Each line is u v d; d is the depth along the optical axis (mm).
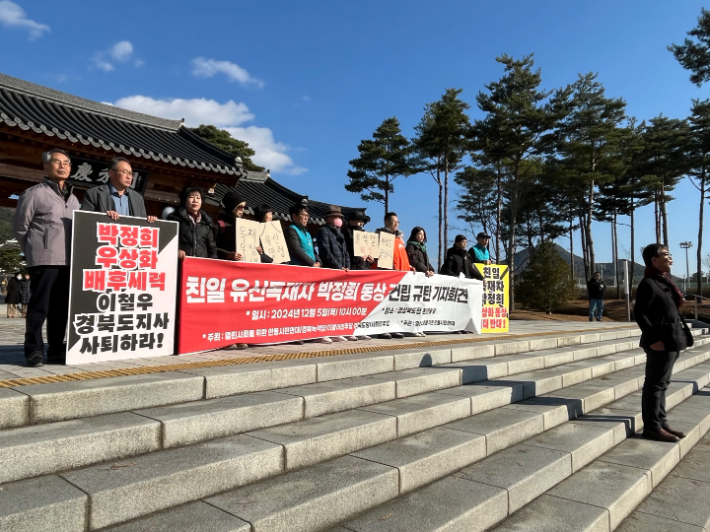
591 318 19469
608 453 4512
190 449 2809
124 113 12547
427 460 3230
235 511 2363
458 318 8250
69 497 2090
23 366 3738
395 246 7336
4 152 8711
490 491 3086
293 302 5633
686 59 28875
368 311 6656
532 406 4941
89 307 3898
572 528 2957
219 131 36656
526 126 30281
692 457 4941
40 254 3725
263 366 4031
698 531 3303
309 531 2482
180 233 4773
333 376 4398
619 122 34375
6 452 2252
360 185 44844
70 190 4125
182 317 4516
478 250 9461
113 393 3016
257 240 5562
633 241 43625
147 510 2309
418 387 4645
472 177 44562
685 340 4855
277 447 2871
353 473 2902
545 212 46750
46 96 11234
